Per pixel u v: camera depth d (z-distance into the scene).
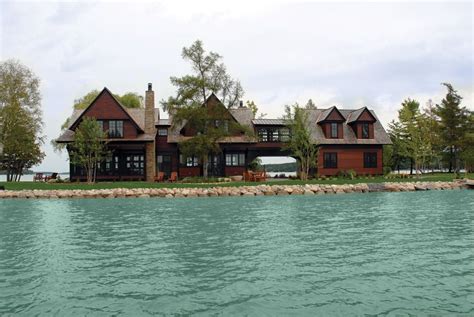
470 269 9.55
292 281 8.72
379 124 49.97
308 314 6.86
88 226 16.75
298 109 40.41
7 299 7.73
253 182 37.19
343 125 48.88
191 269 9.76
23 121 47.88
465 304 7.27
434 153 50.88
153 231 15.30
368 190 34.25
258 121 46.66
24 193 30.58
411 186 35.41
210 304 7.38
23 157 50.84
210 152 42.50
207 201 27.39
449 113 53.97
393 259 10.55
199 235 14.34
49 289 8.32
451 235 13.99
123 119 42.44
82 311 7.09
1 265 10.32
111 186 34.19
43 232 15.34
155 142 44.78
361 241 13.02
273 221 17.70
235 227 16.06
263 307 7.21
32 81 49.91
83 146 37.56
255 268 9.80
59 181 40.75
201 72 40.47
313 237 13.79
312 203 25.59
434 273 9.24
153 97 44.78
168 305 7.35
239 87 43.75
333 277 8.99
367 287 8.27
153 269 9.79
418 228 15.51
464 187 36.75
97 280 8.93
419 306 7.20
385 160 57.88
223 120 40.62
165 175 45.06
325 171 46.53
